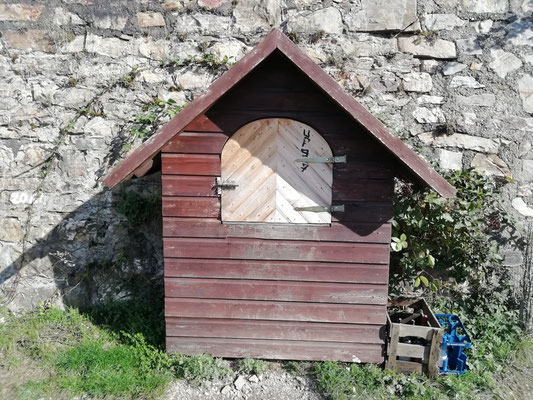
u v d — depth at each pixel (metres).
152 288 4.29
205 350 3.39
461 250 4.02
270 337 3.35
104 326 3.91
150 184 4.19
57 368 3.39
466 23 4.00
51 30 4.00
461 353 3.37
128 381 3.21
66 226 4.21
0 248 4.23
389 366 3.30
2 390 3.16
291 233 3.15
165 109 4.08
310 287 3.24
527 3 3.95
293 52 2.65
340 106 2.79
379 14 3.99
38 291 4.27
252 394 3.17
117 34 4.04
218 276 3.24
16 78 4.05
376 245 3.15
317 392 3.18
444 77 4.06
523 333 3.93
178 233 3.19
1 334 3.75
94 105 4.10
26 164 4.14
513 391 3.29
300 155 3.05
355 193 3.08
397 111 4.11
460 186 4.06
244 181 3.10
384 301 3.23
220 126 3.01
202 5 4.01
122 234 4.25
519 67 4.01
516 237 4.17
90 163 4.16
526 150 4.09
